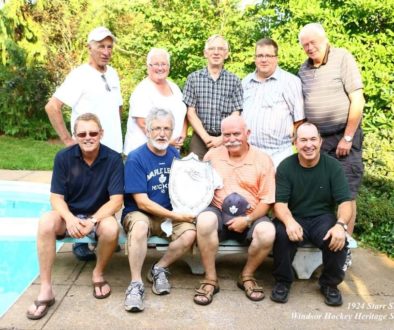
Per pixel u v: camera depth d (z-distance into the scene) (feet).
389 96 18.11
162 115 9.60
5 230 13.29
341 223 9.20
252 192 10.03
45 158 23.48
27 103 29.71
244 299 9.36
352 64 10.78
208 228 9.09
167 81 12.06
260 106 11.46
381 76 18.71
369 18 20.18
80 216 9.66
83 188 9.52
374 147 16.96
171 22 24.95
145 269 10.64
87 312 8.62
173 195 9.75
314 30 10.63
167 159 10.03
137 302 8.64
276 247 9.30
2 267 11.27
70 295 9.26
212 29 25.05
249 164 10.02
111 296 9.26
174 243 9.50
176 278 10.29
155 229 9.90
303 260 10.32
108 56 11.23
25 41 31.19
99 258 9.29
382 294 9.71
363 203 13.85
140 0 29.32
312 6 20.33
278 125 11.34
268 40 11.26
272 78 11.44
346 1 19.70
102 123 11.12
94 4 32.48
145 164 9.74
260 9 23.75
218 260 11.41
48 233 8.71
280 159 11.43
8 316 8.41
